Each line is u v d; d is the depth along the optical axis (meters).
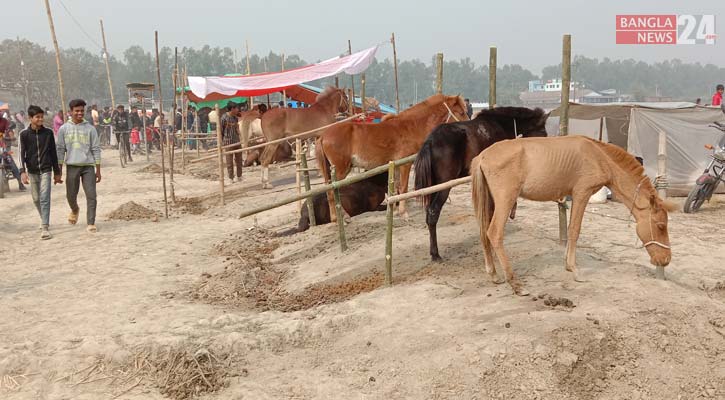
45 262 8.63
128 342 5.26
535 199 6.00
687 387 4.59
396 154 9.26
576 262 6.57
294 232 9.97
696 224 9.62
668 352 4.86
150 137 29.20
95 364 4.95
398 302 5.88
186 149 28.69
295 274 7.84
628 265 6.56
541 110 7.64
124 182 17.38
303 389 4.52
